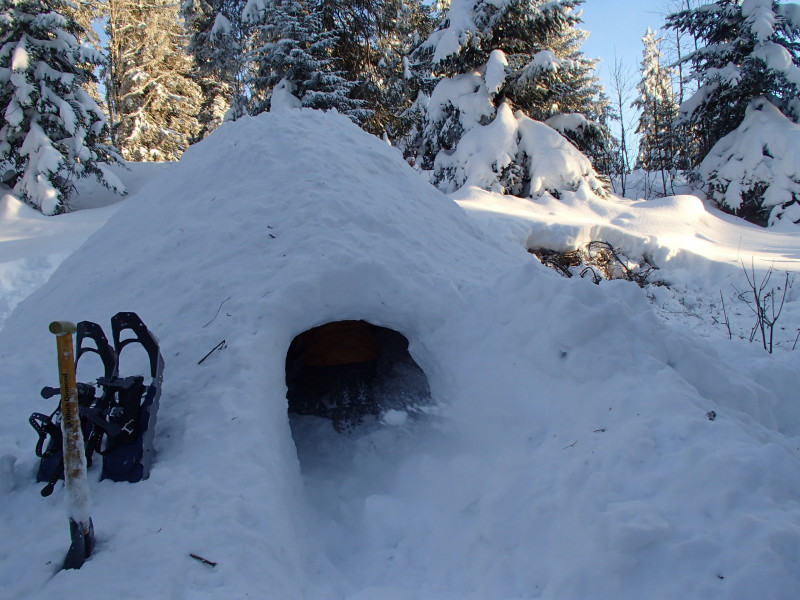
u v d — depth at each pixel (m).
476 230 5.29
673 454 2.52
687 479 2.37
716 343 4.50
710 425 2.66
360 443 3.78
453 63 15.12
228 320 3.42
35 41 14.48
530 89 14.73
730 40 18.73
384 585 2.63
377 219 4.21
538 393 3.28
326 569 2.70
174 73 28.17
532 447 3.08
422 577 2.66
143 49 27.09
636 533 2.12
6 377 3.39
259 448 2.83
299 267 3.67
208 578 2.18
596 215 12.57
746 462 2.35
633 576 2.09
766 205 15.63
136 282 3.92
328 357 4.42
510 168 13.89
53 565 2.20
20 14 14.29
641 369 3.12
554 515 2.53
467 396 3.54
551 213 12.13
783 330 7.02
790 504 2.26
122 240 4.64
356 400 4.25
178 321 3.50
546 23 14.75
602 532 2.20
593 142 15.88
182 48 28.72
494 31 15.19
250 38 19.31
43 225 12.98
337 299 3.73
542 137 14.02
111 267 4.20
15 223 13.07
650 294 8.88
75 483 2.15
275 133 5.01
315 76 15.78
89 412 2.64
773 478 2.32
